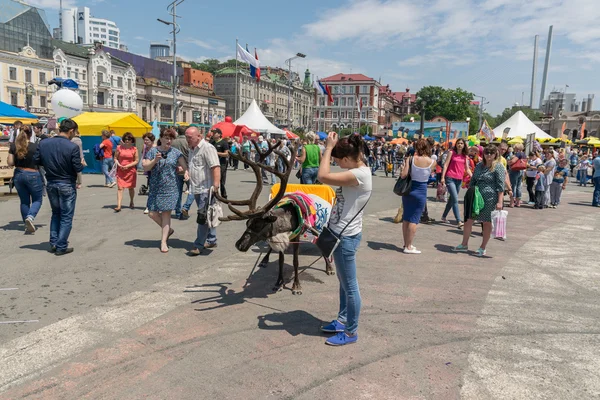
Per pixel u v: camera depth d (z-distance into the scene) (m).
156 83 73.12
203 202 6.12
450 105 101.94
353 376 3.20
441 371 3.30
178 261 6.02
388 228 8.73
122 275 5.36
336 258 3.57
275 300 4.69
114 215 9.16
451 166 9.17
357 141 3.43
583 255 6.97
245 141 22.95
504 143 12.89
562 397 2.99
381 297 4.86
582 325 4.22
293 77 110.00
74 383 3.05
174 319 4.13
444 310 4.52
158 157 6.12
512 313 4.48
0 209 9.69
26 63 55.19
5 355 3.40
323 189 6.54
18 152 7.05
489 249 7.29
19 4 54.81
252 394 2.96
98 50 62.47
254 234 4.12
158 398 2.89
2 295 4.62
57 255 6.14
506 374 3.27
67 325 3.94
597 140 39.44
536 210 12.38
